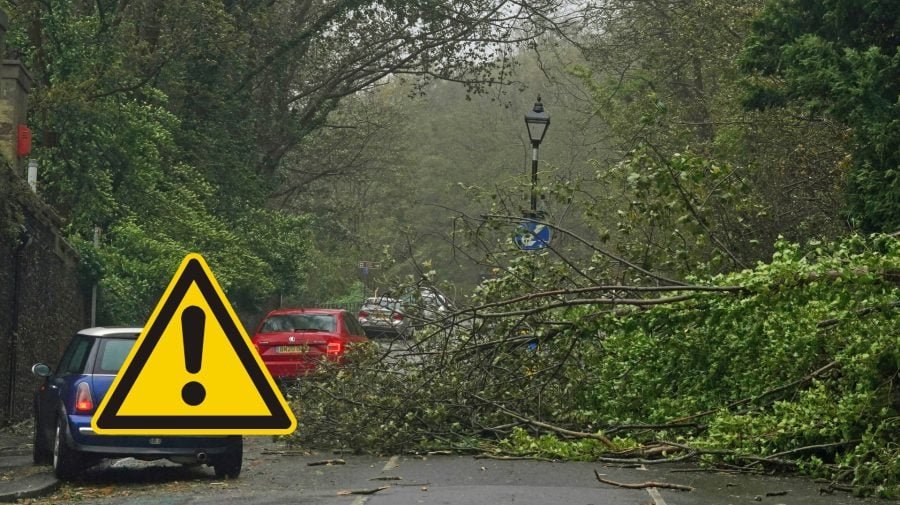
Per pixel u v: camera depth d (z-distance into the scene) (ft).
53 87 95.45
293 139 163.53
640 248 59.62
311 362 61.52
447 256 263.49
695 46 113.19
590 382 55.88
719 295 49.01
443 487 41.98
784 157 90.89
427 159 333.42
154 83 122.62
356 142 211.41
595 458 49.83
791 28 73.82
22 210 72.08
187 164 129.90
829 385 47.44
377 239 246.68
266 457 55.31
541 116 90.89
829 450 44.75
